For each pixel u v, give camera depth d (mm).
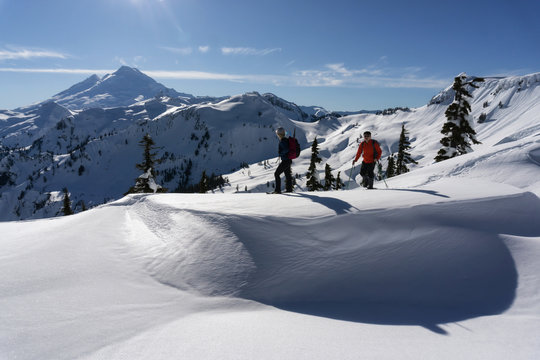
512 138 16422
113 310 3949
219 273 5031
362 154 9359
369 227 5734
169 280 5000
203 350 2840
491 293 4301
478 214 5930
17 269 4918
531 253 4832
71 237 6414
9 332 3260
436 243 5328
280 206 6695
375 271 4988
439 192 7160
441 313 3967
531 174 10227
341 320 3822
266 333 3234
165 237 6242
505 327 3338
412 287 4645
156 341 3078
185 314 4023
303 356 2676
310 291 4727
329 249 5410
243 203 7105
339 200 6859
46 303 3982
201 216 6457
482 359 2623
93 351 2928
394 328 3486
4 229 8055
